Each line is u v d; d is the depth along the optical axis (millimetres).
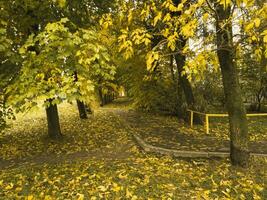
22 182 6770
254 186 6293
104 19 5875
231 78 7262
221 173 7031
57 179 6711
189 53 4562
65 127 15422
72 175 7035
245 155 7379
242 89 20422
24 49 5562
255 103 21234
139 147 10203
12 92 5801
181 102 16734
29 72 5570
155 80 18891
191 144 9992
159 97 18688
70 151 10164
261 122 16500
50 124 12195
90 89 5293
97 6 11352
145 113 20312
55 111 12195
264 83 19906
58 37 5387
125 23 5820
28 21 8562
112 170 7227
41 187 6352
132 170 7164
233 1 4164
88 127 15172
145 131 12766
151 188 6074
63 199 5641
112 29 10234
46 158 9508
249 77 19906
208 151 8914
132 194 5758
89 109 22344
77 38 5484
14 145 11734
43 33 5539
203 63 4273
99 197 5664
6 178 7199
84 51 5348
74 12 9914
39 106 5496
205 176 6875
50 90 5355
